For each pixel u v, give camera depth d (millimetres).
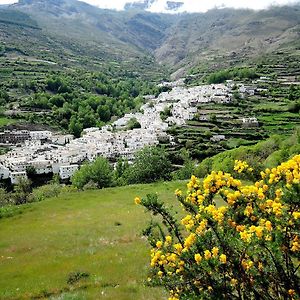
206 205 8406
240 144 123688
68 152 132500
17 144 156625
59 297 16250
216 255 7344
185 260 7797
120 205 38156
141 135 145125
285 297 7523
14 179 112375
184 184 45656
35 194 65562
